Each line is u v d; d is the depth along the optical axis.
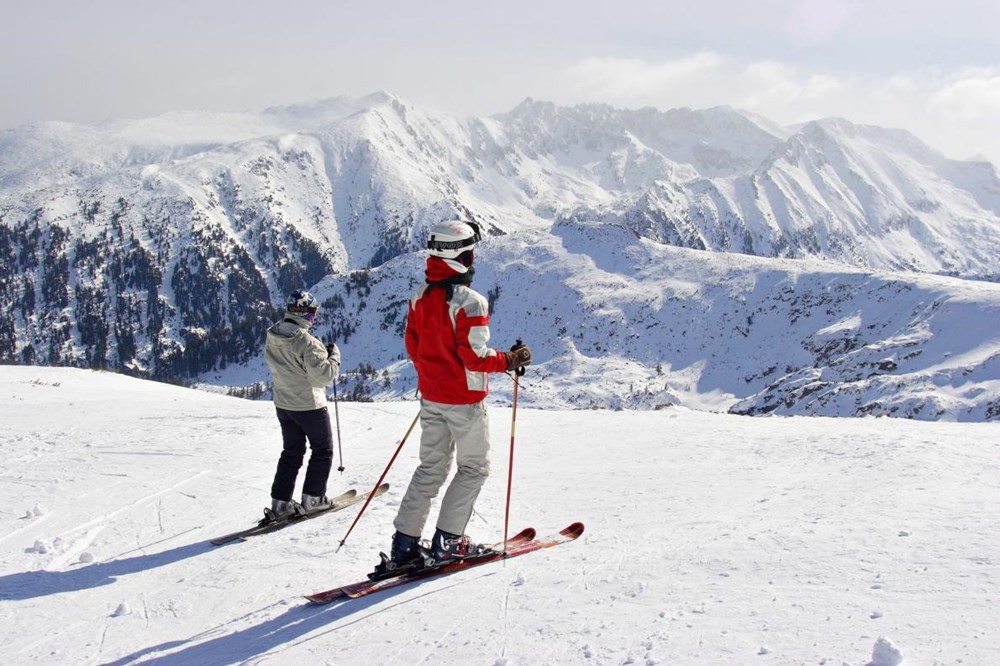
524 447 10.31
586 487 7.31
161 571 5.41
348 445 10.78
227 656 3.81
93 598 4.93
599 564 4.44
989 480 5.88
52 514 6.95
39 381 27.81
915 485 5.90
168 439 10.90
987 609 3.03
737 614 3.34
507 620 3.67
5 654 4.10
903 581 3.49
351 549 5.65
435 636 3.61
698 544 4.67
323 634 3.90
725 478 7.35
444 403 4.48
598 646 3.20
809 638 2.98
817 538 4.41
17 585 5.19
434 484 4.66
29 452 9.85
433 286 4.44
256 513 7.00
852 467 7.23
